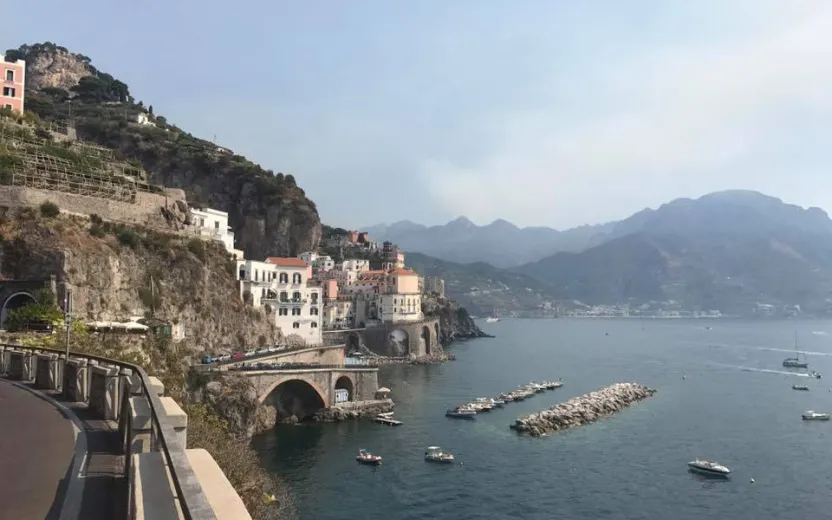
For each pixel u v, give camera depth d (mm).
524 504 68938
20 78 132750
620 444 94500
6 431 21219
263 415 96125
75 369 29016
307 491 70625
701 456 88812
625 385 143000
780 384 159250
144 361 60594
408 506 67312
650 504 69875
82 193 99500
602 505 69188
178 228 119375
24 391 31234
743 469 82812
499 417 112875
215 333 118000
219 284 123250
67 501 13828
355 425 102188
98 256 87750
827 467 84188
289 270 154375
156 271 103125
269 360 110125
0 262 77688
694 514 67188
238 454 42094
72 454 18062
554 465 83125
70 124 194375
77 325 66062
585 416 110750
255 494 41906
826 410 123188
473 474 78562
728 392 145125
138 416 14852
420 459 84250
